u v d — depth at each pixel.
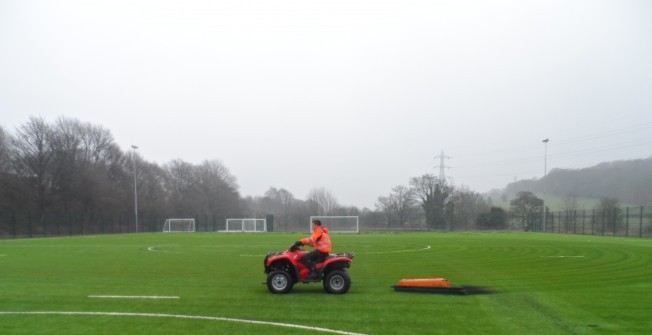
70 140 52.12
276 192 99.06
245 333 6.71
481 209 61.41
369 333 6.72
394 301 9.01
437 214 61.38
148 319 7.59
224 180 82.06
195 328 7.02
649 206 36.19
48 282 11.46
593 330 6.89
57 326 7.16
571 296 9.51
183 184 78.88
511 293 9.84
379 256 17.94
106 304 8.78
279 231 51.56
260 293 9.90
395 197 64.50
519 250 20.31
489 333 6.73
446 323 7.31
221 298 9.35
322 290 10.27
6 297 9.49
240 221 53.81
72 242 28.53
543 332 6.78
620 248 20.98
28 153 47.38
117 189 58.81
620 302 8.90
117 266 14.75
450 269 13.84
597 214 40.34
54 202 49.34
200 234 42.31
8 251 20.86
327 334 6.66
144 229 58.44
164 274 12.87
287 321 7.43
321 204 73.25
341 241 28.22
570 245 23.27
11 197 44.34
